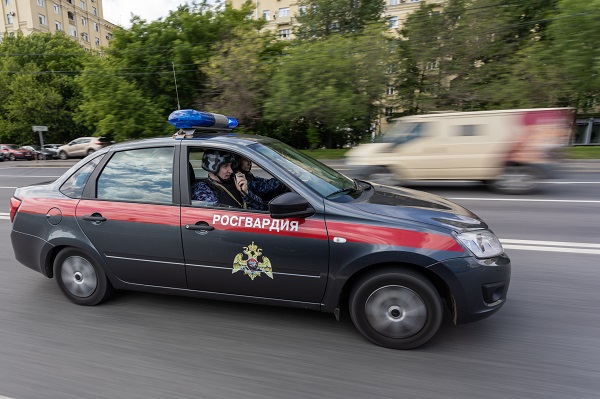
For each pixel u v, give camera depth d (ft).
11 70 114.42
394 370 8.03
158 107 71.87
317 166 11.42
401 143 28.84
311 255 8.77
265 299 9.54
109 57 74.79
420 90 68.85
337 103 56.49
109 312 10.87
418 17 65.57
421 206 9.42
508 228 18.93
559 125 26.09
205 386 7.61
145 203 10.15
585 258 14.42
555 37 52.75
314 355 8.63
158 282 10.36
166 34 72.64
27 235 11.41
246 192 10.25
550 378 7.65
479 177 27.66
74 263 11.15
